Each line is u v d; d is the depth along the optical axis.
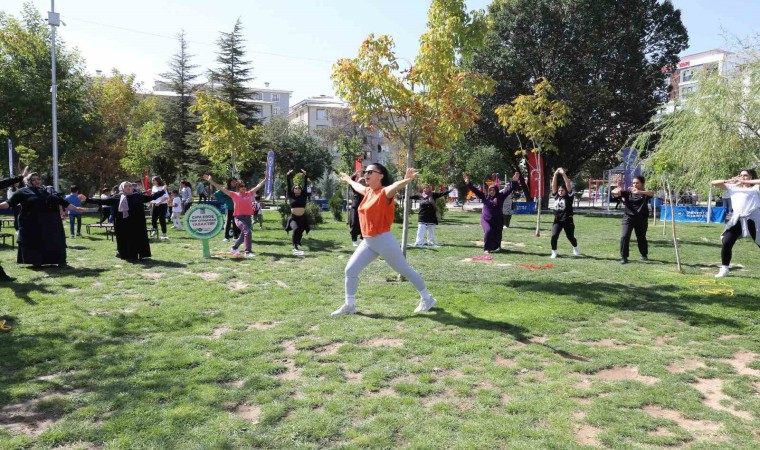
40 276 8.62
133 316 6.18
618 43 31.69
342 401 3.85
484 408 3.76
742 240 14.92
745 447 3.22
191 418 3.57
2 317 6.09
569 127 31.55
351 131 62.97
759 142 11.56
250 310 6.54
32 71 30.19
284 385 4.16
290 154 51.12
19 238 9.33
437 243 14.02
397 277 8.69
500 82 32.28
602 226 20.67
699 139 11.84
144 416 3.59
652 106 32.38
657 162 9.75
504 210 19.28
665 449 3.20
